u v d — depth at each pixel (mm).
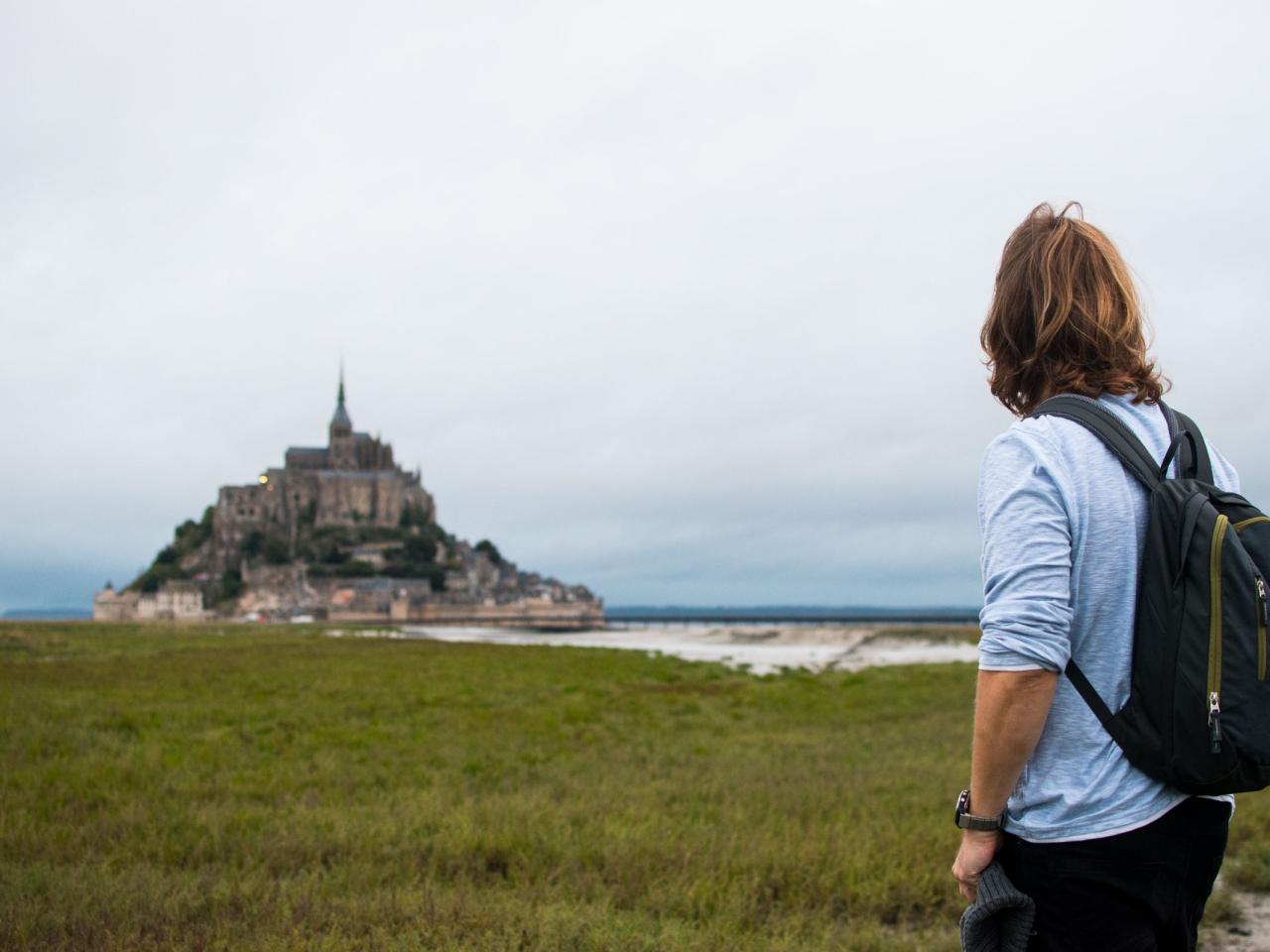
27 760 14984
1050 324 3314
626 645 99125
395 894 7973
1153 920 3002
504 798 12320
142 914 7352
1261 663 2750
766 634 133375
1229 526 2881
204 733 19078
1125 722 2959
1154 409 3361
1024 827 3072
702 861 9062
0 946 6570
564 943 6863
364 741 18172
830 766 15797
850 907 8148
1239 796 12461
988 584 3105
